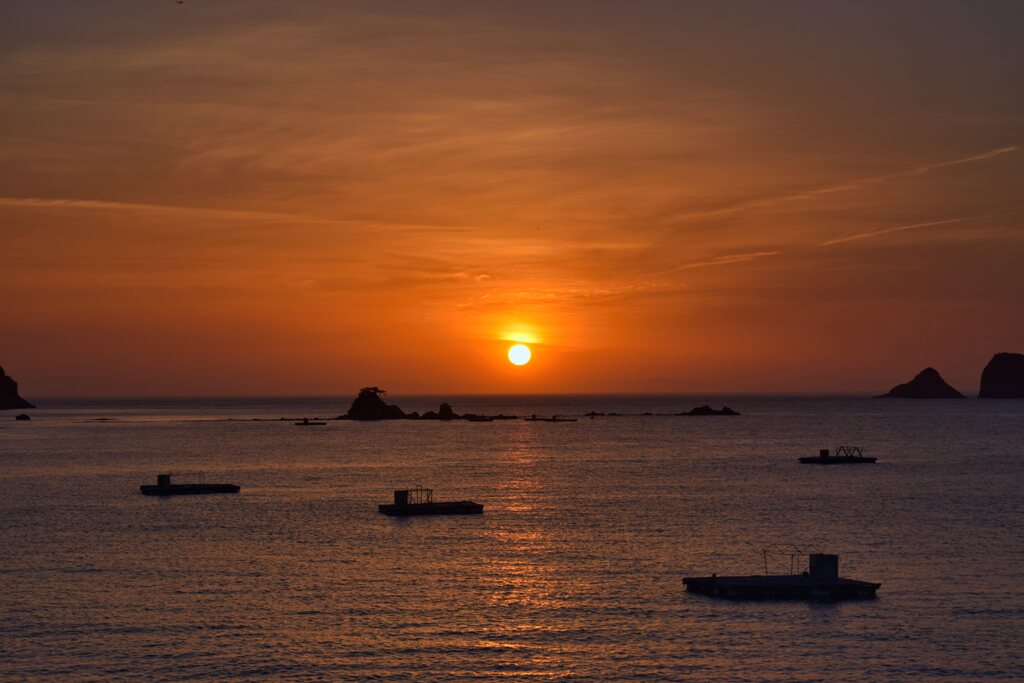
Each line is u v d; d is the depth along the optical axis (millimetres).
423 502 112625
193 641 55562
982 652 53438
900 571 72000
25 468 164875
